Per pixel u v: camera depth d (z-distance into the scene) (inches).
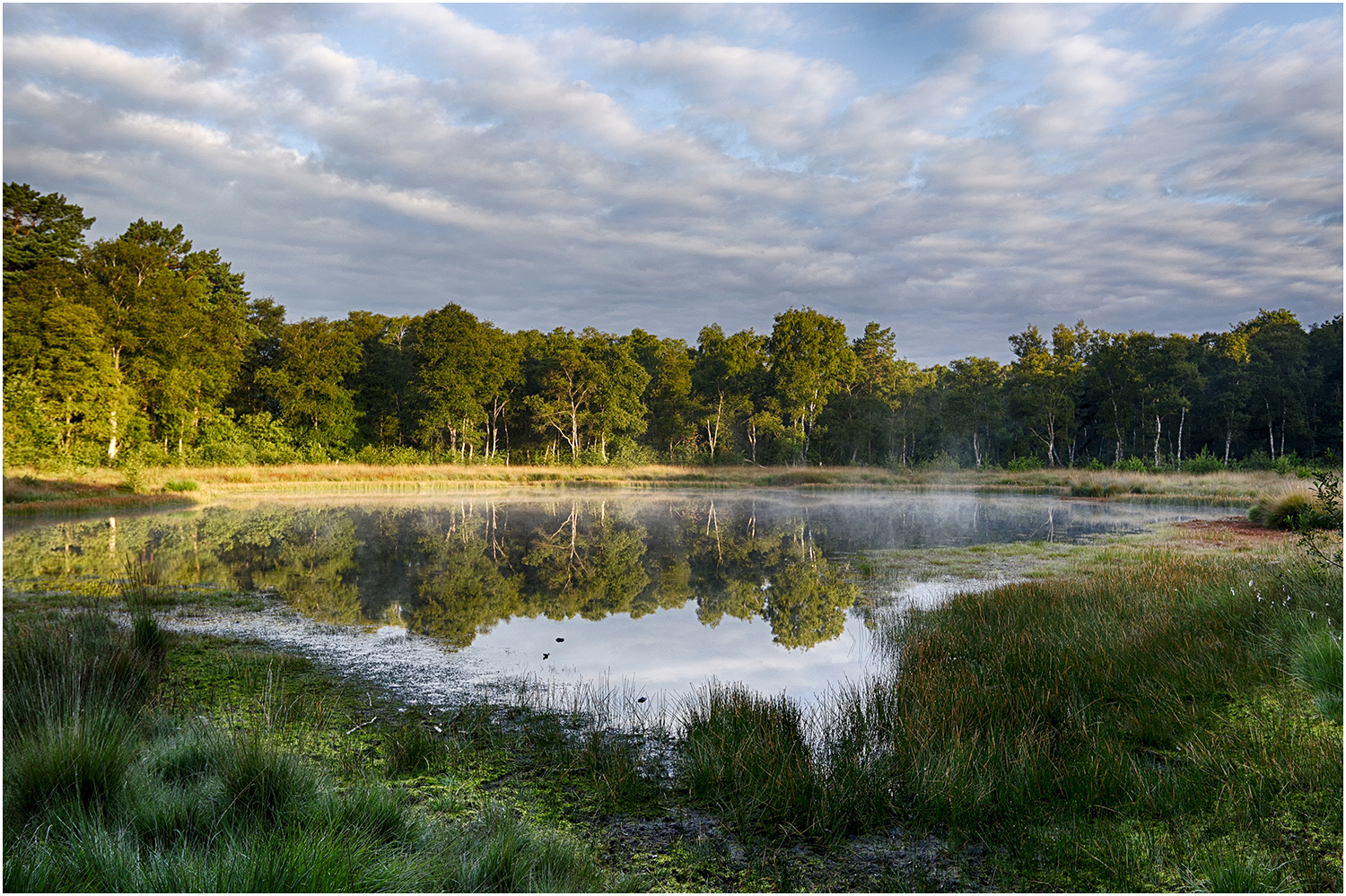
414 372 2101.4
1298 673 217.8
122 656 222.8
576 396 2030.0
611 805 166.4
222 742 162.1
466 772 181.2
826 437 2094.0
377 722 213.9
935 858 144.1
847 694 240.2
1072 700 213.5
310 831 122.4
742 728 194.7
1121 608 305.3
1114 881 132.3
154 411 1546.5
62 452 1086.4
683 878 136.4
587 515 880.9
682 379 2174.0
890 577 462.3
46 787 133.3
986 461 1811.0
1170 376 1808.6
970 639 280.2
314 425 1883.6
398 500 1074.7
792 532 711.1
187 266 1850.4
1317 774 161.0
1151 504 1004.6
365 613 365.4
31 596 364.2
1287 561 369.4
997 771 169.9
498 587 439.8
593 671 270.8
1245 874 127.3
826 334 2118.6
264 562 503.2
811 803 159.9
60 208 1310.3
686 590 435.5
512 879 123.1
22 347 1191.6
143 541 596.4
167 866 109.7
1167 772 171.0
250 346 2030.0
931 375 2760.8
